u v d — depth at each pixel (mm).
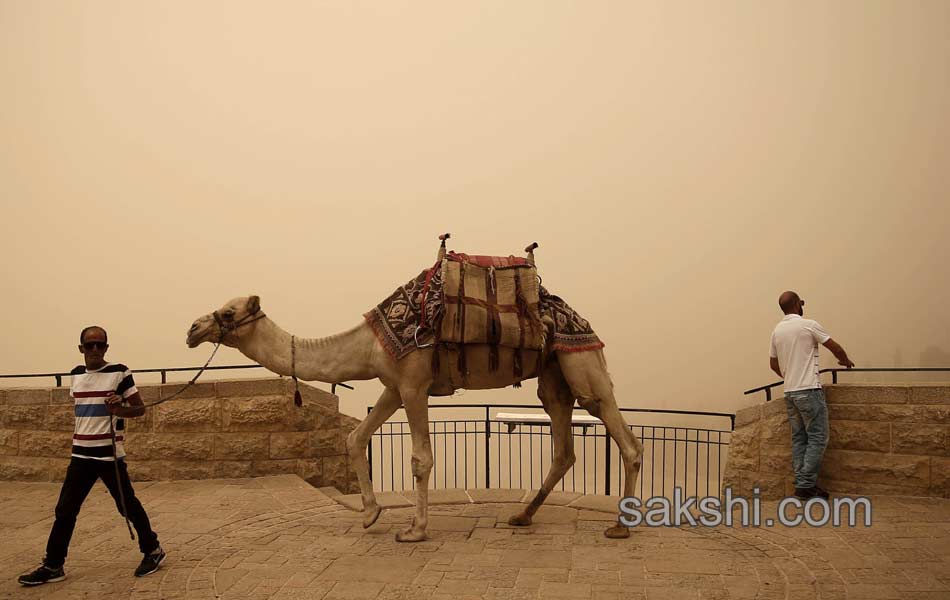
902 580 4832
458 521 6402
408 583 4910
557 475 6230
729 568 5109
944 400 6871
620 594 4652
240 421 8266
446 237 6086
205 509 6969
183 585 4977
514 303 5859
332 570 5199
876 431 7090
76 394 5121
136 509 5199
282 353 6016
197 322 5879
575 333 5973
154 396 8266
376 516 6223
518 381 6070
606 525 6215
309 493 7531
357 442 6219
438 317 5719
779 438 7348
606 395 5965
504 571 5113
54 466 8414
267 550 5695
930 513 6395
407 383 5812
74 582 5082
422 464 5836
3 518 6879
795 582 4816
